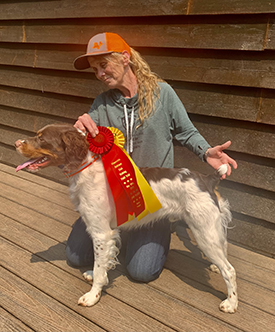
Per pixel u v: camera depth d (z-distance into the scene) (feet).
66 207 11.43
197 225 6.85
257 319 6.70
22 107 14.21
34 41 12.67
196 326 6.48
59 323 6.48
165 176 7.04
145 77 7.55
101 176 6.89
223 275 6.81
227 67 8.66
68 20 11.52
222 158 7.02
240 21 8.20
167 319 6.64
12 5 12.88
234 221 9.63
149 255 7.64
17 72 13.89
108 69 7.19
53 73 12.69
